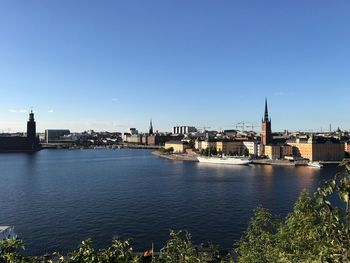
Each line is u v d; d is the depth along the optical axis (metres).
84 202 120.62
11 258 18.30
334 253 14.55
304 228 26.67
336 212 14.67
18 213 105.50
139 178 184.25
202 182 165.25
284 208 107.31
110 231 86.94
